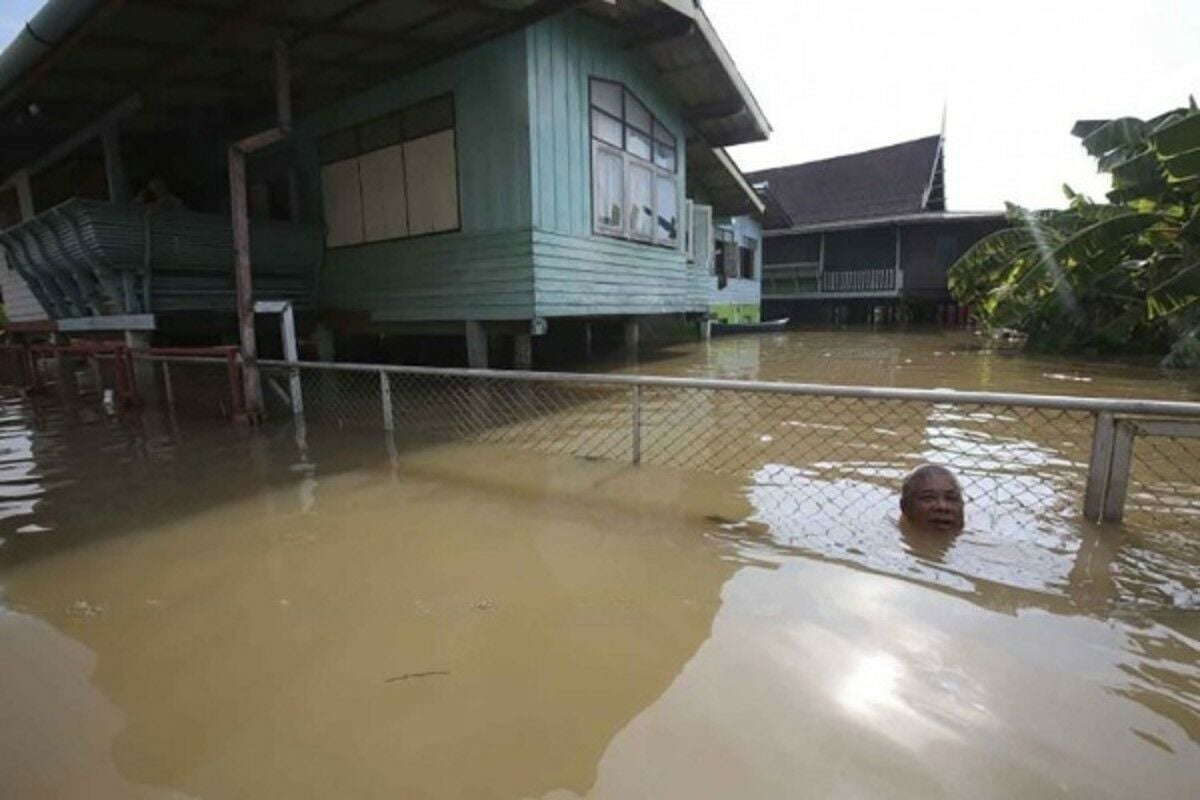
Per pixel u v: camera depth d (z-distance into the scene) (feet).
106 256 24.47
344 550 10.36
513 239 25.75
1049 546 9.75
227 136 32.17
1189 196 31.30
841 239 79.82
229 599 8.75
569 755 5.61
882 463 14.55
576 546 10.26
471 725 6.06
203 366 32.07
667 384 13.52
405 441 18.16
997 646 7.07
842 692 6.35
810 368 31.81
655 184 34.83
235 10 19.43
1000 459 14.61
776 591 8.49
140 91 24.79
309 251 31.45
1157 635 7.28
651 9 27.58
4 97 23.27
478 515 11.83
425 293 28.66
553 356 38.65
